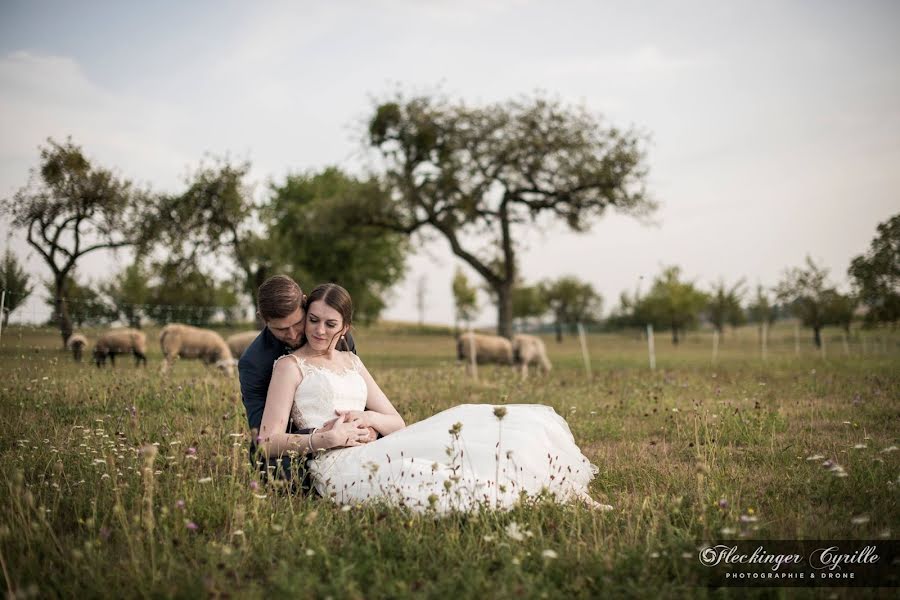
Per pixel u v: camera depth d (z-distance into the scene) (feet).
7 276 58.70
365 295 161.17
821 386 33.68
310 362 14.47
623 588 8.96
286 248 116.98
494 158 91.20
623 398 30.01
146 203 87.30
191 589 8.82
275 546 10.61
